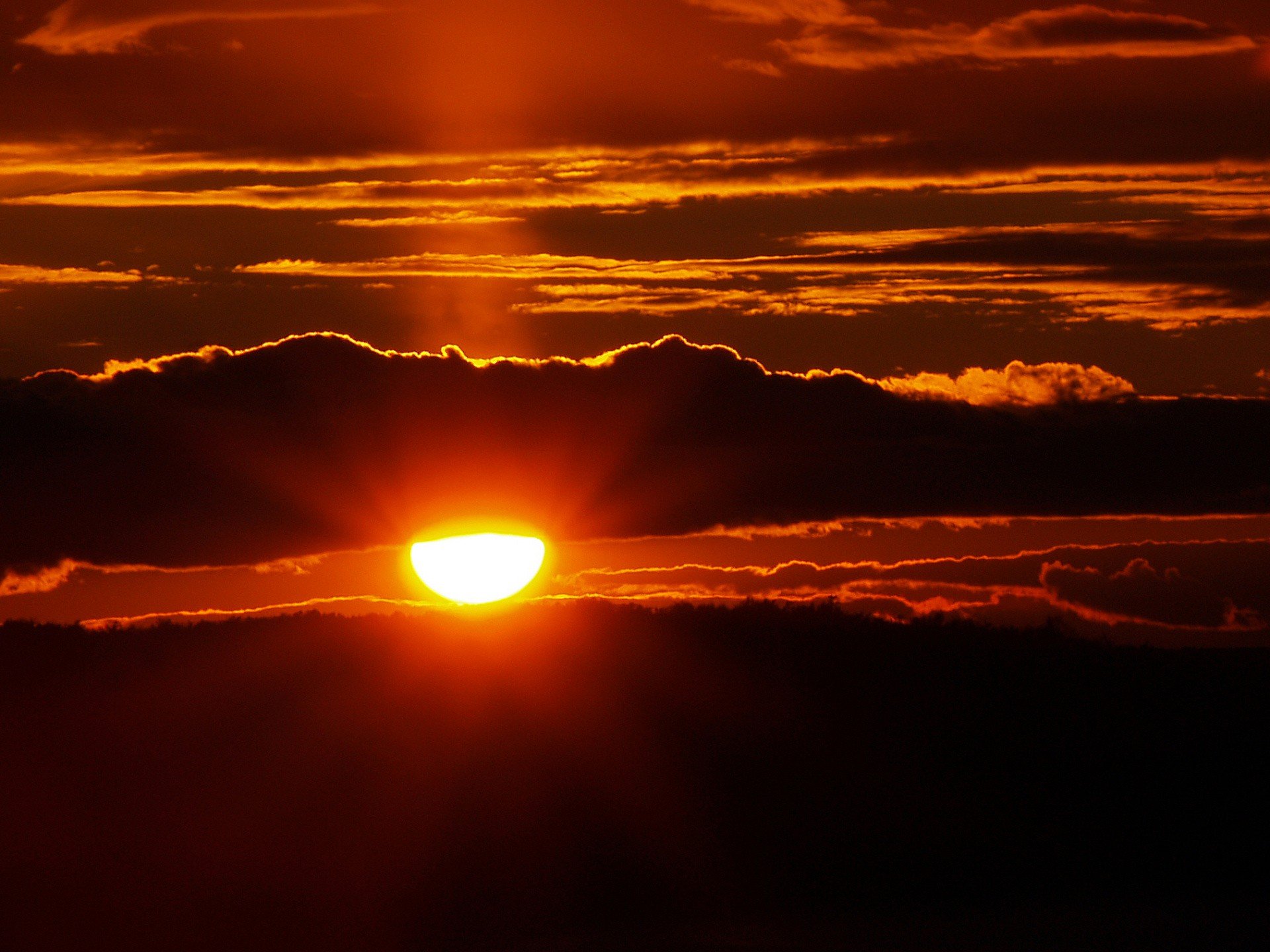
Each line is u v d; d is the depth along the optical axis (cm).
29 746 9625
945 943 6172
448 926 6581
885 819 8375
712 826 8175
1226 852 7912
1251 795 9069
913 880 7325
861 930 6425
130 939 6400
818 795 8850
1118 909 6819
